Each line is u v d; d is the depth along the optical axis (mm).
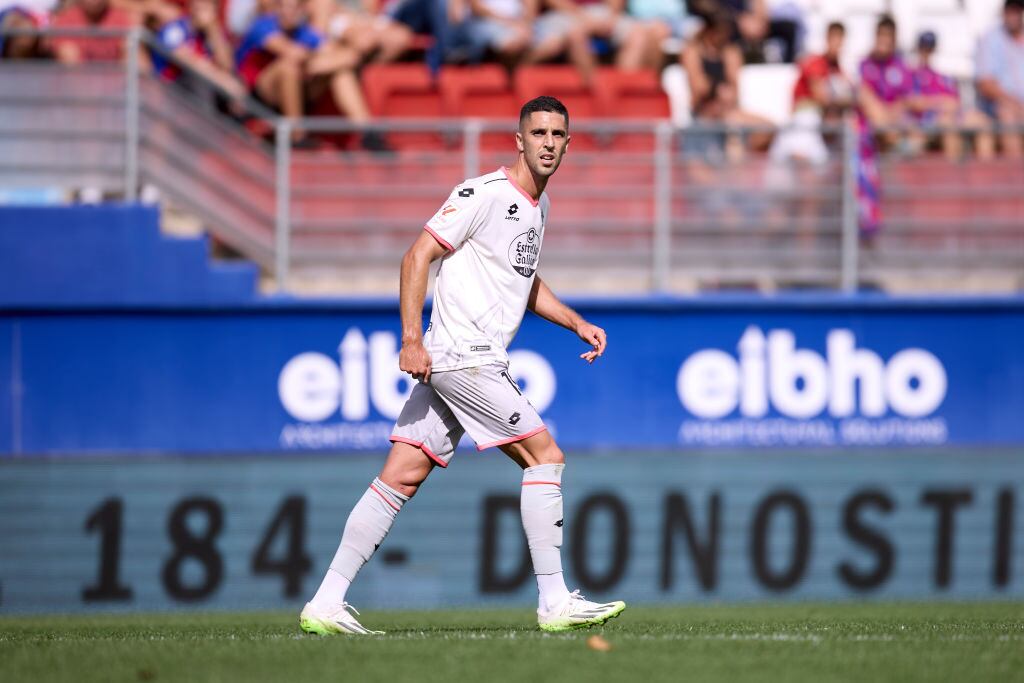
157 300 42594
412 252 20203
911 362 44250
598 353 21906
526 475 21172
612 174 44469
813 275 44781
